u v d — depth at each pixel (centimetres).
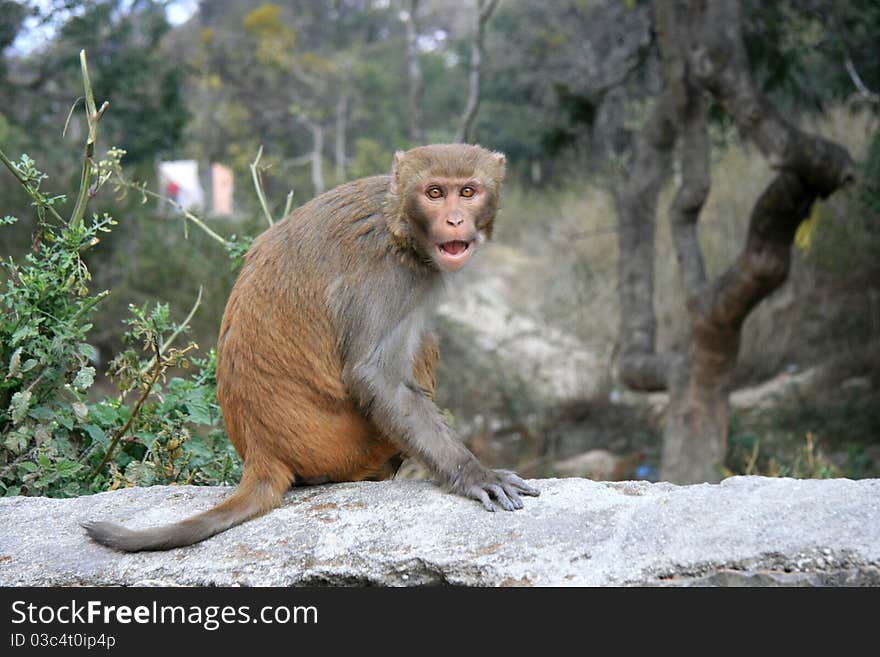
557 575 402
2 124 1761
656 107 1285
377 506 464
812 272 1673
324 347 482
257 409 483
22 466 543
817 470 950
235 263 670
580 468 1402
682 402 1201
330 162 3322
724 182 1881
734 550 395
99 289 1602
